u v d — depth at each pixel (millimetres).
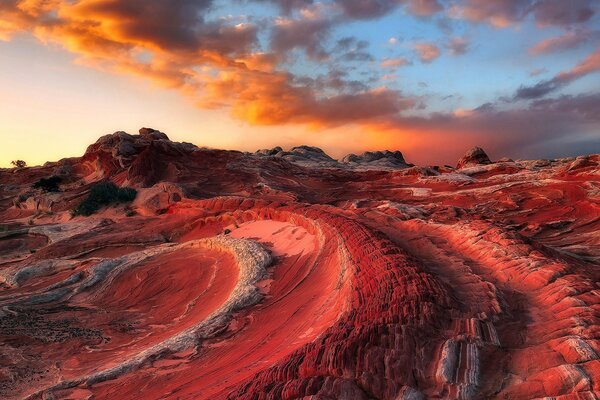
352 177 74625
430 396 10062
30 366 22641
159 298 33594
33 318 31078
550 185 49312
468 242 24203
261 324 22297
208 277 34406
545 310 14664
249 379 11945
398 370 10586
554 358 10875
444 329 13156
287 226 39625
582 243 33719
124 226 55812
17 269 44781
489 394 10109
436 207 39688
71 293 36812
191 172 72375
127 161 78062
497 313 14617
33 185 81312
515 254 20203
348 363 10773
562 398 8938
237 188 67938
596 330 11844
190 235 49469
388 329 12188
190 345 20688
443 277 19438
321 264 27688
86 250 48656
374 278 18156
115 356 23109
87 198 65625
